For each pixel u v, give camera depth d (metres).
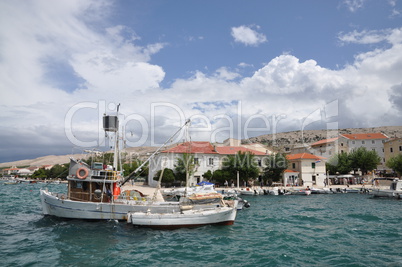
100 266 14.84
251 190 54.00
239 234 21.55
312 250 17.42
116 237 20.62
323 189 57.22
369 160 75.62
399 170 64.69
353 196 51.59
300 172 70.62
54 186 97.31
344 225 24.77
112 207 25.12
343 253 16.80
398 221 26.38
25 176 177.50
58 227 23.64
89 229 22.94
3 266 14.76
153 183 67.38
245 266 14.79
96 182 26.61
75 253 17.00
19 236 20.92
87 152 27.23
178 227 22.92
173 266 14.84
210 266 14.82
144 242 19.38
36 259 15.88
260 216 29.62
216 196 26.72
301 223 25.84
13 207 36.69
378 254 16.58
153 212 24.78
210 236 20.94
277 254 16.62
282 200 45.50
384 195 48.06
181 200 26.69
